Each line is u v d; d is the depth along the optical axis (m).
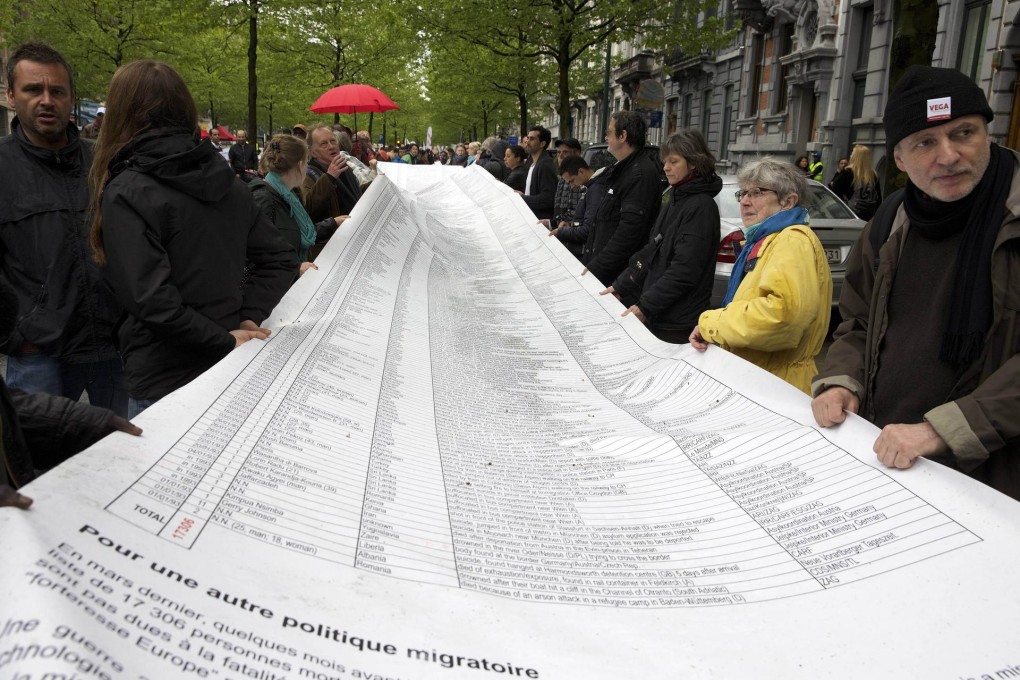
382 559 1.25
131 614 0.89
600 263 4.20
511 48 15.31
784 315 2.32
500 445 2.00
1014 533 1.30
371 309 3.00
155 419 1.41
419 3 13.95
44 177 2.71
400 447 1.80
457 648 1.04
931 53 6.66
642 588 1.27
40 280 2.69
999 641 1.11
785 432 1.82
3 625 0.77
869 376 1.91
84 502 1.06
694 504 1.59
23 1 19.12
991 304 1.68
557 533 1.47
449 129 49.44
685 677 1.04
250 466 1.41
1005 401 1.48
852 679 1.04
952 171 1.67
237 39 20.50
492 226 5.68
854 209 9.71
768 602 1.23
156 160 2.03
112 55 20.47
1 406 1.43
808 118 19.72
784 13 20.19
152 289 1.97
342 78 21.19
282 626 0.99
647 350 2.91
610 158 7.74
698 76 27.33
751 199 2.69
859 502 1.48
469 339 3.08
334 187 4.86
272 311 2.54
